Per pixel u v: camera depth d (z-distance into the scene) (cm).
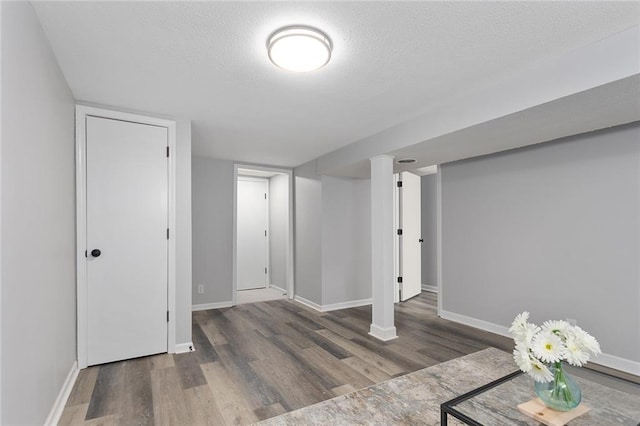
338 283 471
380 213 343
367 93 245
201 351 299
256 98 255
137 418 192
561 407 141
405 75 217
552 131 259
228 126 324
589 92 187
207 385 233
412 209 542
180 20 159
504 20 160
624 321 254
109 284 266
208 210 472
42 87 168
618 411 143
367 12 153
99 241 263
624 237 255
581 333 143
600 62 178
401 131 313
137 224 279
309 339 335
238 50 186
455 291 399
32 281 152
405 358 285
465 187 388
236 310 458
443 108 270
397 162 379
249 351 300
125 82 227
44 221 172
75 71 211
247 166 503
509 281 339
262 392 224
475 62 201
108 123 270
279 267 609
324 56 181
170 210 293
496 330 351
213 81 225
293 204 538
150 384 233
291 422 190
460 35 173
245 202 624
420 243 578
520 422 136
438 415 197
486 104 236
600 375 174
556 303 298
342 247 478
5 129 122
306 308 471
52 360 185
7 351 123
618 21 161
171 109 279
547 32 171
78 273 254
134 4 147
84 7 149
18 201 135
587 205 278
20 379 136
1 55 119
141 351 279
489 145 303
